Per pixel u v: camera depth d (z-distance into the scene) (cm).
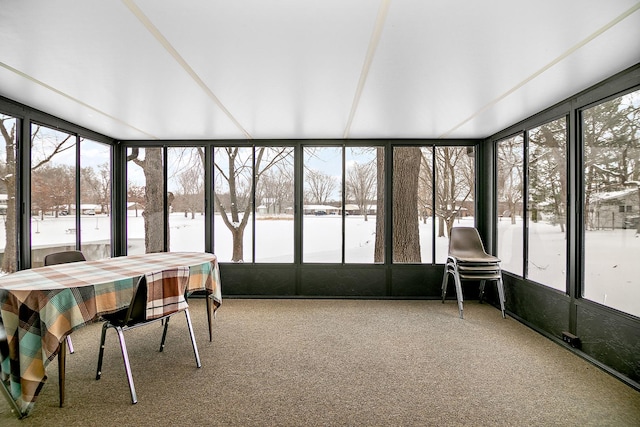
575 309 271
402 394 210
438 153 448
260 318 356
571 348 271
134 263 279
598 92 244
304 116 331
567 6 150
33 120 303
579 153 269
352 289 437
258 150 452
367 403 200
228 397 207
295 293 440
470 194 445
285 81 240
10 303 186
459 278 363
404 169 449
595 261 255
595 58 204
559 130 296
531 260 339
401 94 267
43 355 184
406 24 165
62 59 204
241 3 147
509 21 162
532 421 183
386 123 360
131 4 147
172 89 255
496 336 305
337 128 384
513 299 364
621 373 227
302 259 445
